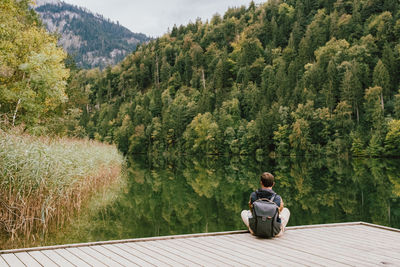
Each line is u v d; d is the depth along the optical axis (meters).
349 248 4.26
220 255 3.90
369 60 66.19
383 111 50.31
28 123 14.43
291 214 10.22
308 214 10.20
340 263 3.64
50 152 8.69
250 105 70.62
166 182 19.62
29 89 13.95
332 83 59.47
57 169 8.24
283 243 4.49
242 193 15.19
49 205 7.53
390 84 57.91
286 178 21.86
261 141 57.81
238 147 61.00
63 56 16.89
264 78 77.38
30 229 6.95
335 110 54.78
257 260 3.71
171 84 103.00
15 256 3.76
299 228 5.52
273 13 110.44
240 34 110.00
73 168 10.42
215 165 38.53
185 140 69.62
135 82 115.12
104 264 3.50
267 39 100.88
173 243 4.46
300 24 95.94
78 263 3.52
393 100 54.31
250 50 91.19
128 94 109.50
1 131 7.53
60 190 8.44
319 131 55.81
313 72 65.06
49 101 17.22
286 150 55.19
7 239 6.36
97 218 8.82
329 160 45.91
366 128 53.81
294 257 3.84
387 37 70.12
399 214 10.12
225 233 5.03
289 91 65.12
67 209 9.08
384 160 42.81
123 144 77.00
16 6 14.05
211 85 86.00
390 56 60.94
